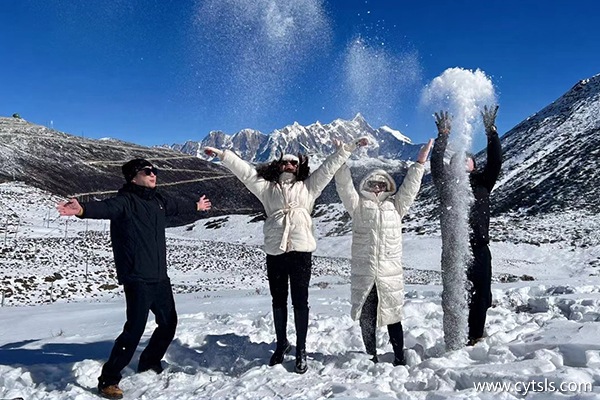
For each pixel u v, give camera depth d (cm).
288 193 523
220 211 7781
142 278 489
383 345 590
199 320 798
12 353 616
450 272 530
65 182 9950
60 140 12106
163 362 557
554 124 9331
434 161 543
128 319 488
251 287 2447
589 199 5919
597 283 1164
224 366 545
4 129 12138
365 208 529
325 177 527
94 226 5034
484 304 540
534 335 516
